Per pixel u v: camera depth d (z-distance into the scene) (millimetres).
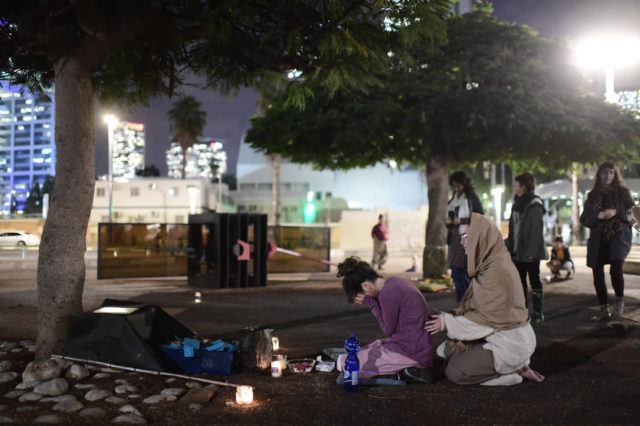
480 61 10289
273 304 8344
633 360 4594
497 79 10484
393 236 36375
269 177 72875
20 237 37125
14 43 4398
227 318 7008
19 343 5168
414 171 69250
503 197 48188
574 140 10664
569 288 10430
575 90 10898
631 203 6281
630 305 7789
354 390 3756
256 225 11086
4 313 7148
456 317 4027
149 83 5625
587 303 8203
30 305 7926
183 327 4734
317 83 5699
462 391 3764
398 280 4168
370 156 12906
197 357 4258
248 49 5199
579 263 18000
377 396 3656
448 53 10859
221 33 4035
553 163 12438
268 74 5902
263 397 3623
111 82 5766
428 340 4098
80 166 4340
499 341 3877
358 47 4309
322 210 55250
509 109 9805
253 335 4297
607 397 3562
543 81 10828
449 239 7309
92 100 4453
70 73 4293
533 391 3734
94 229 54625
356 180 70250
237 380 4051
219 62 5785
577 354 4840
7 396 3473
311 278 13203
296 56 5195
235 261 10922
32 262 18062
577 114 10195
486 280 3926
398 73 10562
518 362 3871
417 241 36406
